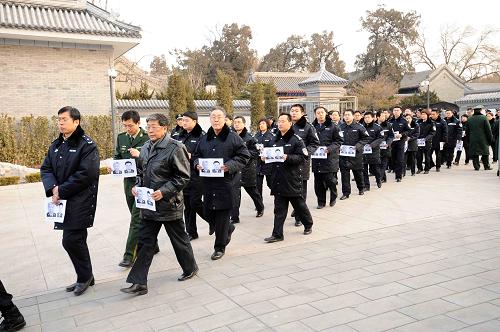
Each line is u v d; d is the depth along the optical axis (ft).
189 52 159.22
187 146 20.61
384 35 157.48
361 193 30.78
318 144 23.70
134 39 53.11
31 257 19.02
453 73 147.64
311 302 13.15
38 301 14.17
